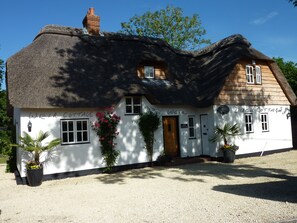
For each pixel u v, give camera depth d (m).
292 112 20.16
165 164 14.80
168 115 15.68
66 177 12.57
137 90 14.03
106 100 13.18
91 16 17.08
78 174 12.84
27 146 11.41
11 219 7.06
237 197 8.02
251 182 10.04
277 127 18.50
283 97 18.91
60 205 8.12
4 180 13.01
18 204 8.50
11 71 12.71
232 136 16.34
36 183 11.20
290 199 7.50
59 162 12.47
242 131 16.81
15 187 11.20
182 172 12.75
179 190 9.27
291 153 17.69
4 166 18.23
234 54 16.86
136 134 14.48
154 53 16.84
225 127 15.34
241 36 18.38
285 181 9.90
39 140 11.57
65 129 12.76
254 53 17.38
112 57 15.68
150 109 15.01
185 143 16.20
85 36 15.98
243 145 16.83
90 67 14.45
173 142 16.00
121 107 14.15
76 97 12.66
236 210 6.85
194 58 20.11
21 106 11.39
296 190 8.47
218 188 9.31
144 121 14.55
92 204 8.03
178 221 6.30
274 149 18.20
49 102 11.92
